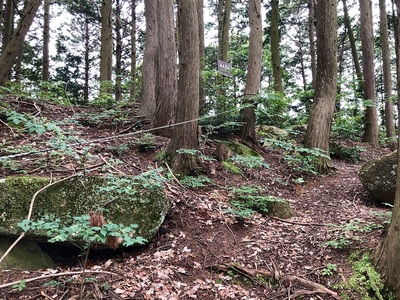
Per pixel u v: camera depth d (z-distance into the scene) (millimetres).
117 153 5301
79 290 2746
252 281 3102
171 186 4582
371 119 11195
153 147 5660
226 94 8703
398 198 2609
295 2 19188
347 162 8344
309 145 6859
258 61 7305
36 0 6480
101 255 3488
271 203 4578
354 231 3689
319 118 6887
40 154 4445
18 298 2590
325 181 6238
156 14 7105
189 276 3170
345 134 9672
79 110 7637
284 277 3086
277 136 8328
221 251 3590
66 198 3457
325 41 7008
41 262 3209
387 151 10383
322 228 4008
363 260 3000
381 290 2607
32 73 17312
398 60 2662
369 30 11125
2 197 3240
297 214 4633
